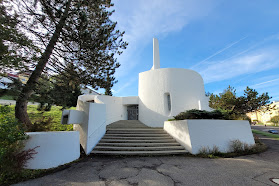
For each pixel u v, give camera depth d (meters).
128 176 3.88
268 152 7.52
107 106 14.34
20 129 3.96
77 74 6.99
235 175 4.05
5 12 4.15
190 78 14.87
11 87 4.57
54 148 4.50
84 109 6.80
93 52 6.44
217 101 13.14
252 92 10.94
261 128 35.53
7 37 3.60
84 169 4.35
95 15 6.62
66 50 6.45
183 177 3.87
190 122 7.04
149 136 8.66
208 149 6.83
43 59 5.25
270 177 3.93
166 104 14.34
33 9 5.09
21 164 3.64
